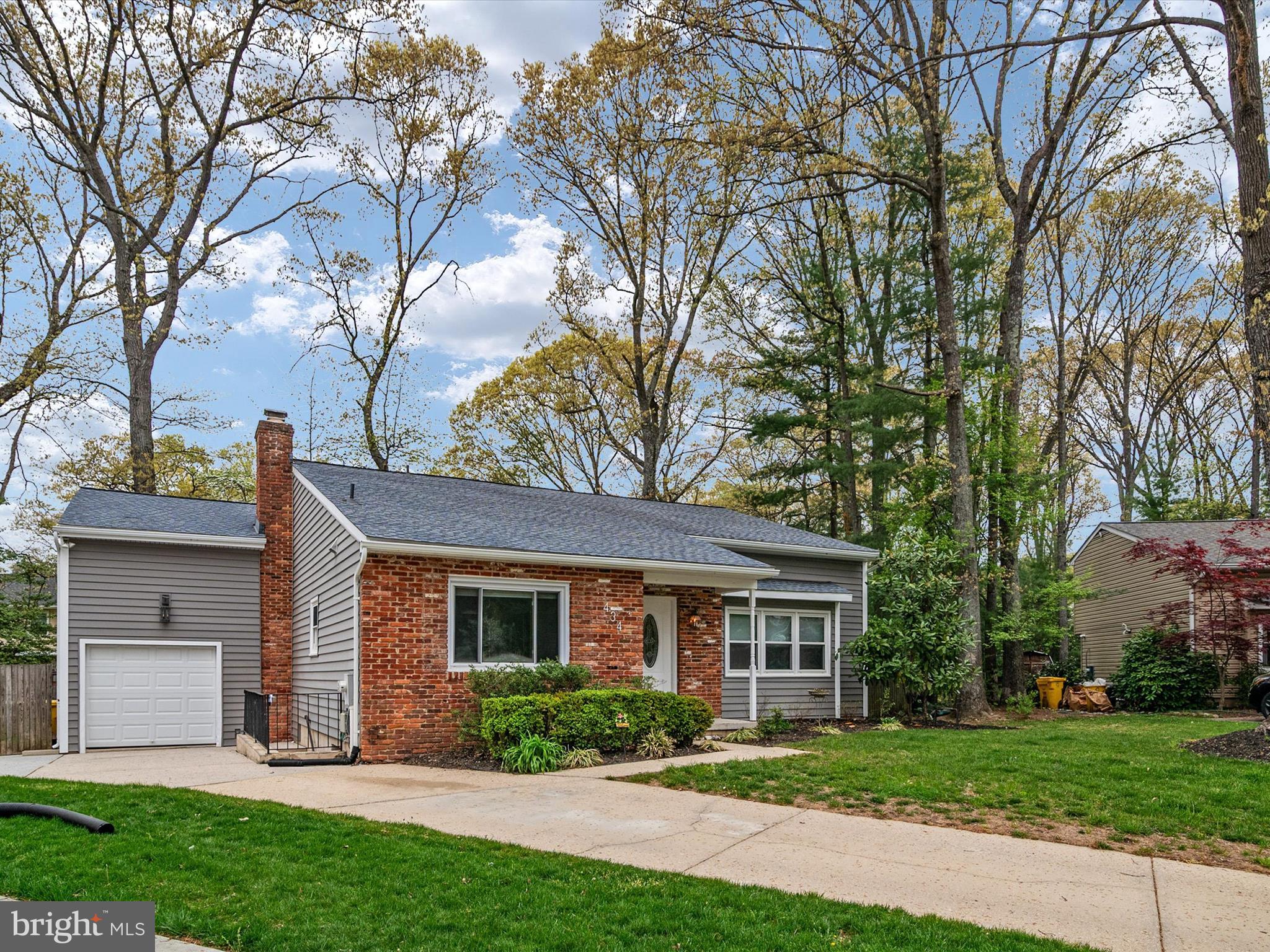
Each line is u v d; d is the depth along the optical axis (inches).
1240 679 861.2
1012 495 933.2
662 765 453.7
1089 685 911.0
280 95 1035.3
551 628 562.3
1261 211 509.7
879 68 717.3
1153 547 841.5
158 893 236.7
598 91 1098.7
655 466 1229.1
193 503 762.2
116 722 633.0
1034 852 292.0
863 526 1269.7
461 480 751.7
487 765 464.8
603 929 216.1
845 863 278.7
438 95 1128.8
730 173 737.0
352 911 225.9
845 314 1107.9
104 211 1025.5
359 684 489.4
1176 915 231.1
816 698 767.1
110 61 982.4
